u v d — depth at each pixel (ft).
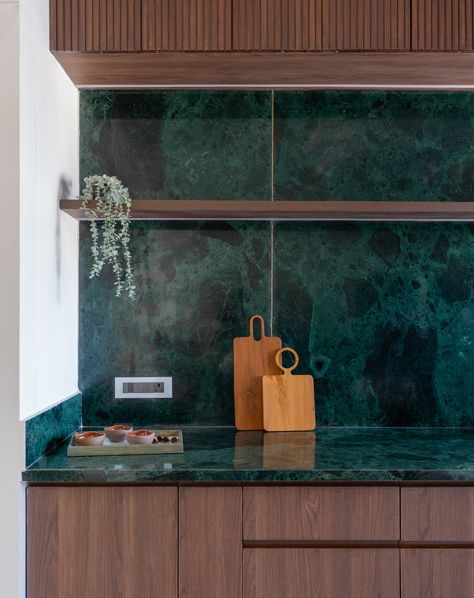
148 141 7.42
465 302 7.45
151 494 5.42
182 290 7.41
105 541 5.41
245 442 6.51
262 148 7.45
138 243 7.41
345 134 7.47
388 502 5.43
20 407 5.35
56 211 6.45
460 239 7.47
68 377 6.95
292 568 5.43
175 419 7.37
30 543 5.40
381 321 7.44
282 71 6.90
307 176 7.45
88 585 5.40
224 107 7.44
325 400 7.40
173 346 7.39
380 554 5.43
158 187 7.42
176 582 5.42
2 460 5.33
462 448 6.23
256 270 7.43
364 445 6.37
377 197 7.46
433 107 7.47
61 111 6.71
